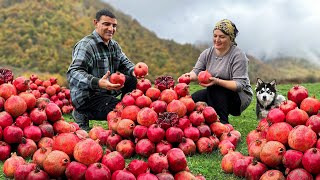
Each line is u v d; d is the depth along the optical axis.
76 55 6.83
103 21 7.00
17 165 4.58
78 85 6.57
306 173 4.05
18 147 5.21
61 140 3.96
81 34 28.94
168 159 4.16
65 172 3.82
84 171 3.78
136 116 5.61
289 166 4.16
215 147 5.79
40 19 29.45
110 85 6.11
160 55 25.42
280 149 4.27
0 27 28.66
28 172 4.05
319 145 4.12
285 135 4.34
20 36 27.53
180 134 5.27
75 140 4.00
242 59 6.93
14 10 30.88
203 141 5.62
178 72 24.73
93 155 3.83
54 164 3.84
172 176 4.05
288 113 4.57
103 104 6.95
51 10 31.16
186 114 5.94
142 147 5.20
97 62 7.02
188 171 4.34
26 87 5.75
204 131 5.73
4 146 5.16
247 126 7.82
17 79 5.75
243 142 6.36
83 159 3.81
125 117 5.64
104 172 3.73
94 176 3.70
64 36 28.27
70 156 3.98
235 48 7.05
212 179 4.70
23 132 5.29
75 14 31.12
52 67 24.69
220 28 6.89
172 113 5.30
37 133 5.32
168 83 6.14
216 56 7.17
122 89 7.18
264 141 4.66
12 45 26.56
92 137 5.92
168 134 5.23
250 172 4.44
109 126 5.87
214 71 7.11
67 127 5.65
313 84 16.89
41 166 4.05
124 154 5.36
